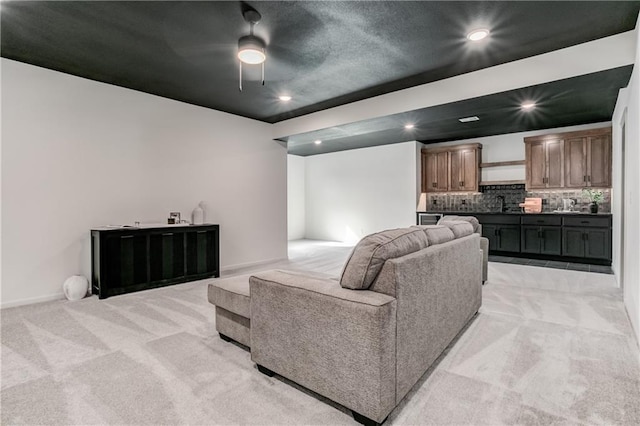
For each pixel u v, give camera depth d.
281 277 1.84
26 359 2.02
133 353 2.10
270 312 1.77
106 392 1.67
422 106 3.69
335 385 1.51
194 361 2.00
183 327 2.54
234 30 2.53
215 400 1.62
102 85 3.57
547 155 5.53
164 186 4.09
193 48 2.82
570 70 2.81
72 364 1.96
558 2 2.19
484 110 3.80
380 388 1.38
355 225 7.89
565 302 3.17
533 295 3.41
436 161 6.86
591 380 1.78
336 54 2.94
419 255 1.72
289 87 3.76
